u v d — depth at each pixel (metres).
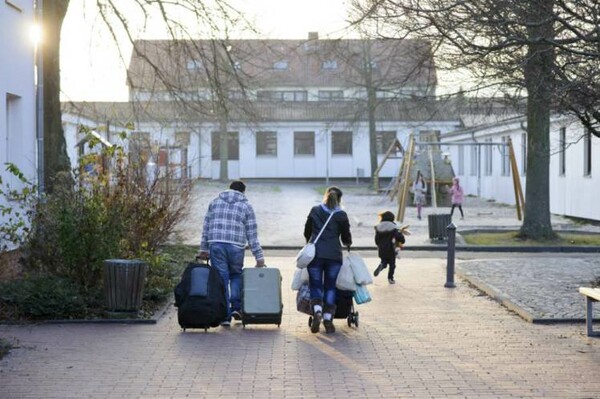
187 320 12.12
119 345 11.23
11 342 11.27
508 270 19.81
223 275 12.85
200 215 40.16
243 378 9.27
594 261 21.86
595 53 12.10
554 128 38.38
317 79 83.56
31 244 14.37
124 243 15.30
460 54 15.38
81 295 13.67
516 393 8.63
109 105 40.12
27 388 8.82
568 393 8.65
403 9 14.75
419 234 32.66
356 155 79.75
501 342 11.49
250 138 79.19
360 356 10.52
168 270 17.45
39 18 21.06
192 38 25.58
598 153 35.47
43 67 23.64
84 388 8.82
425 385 8.96
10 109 20.11
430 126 75.06
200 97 27.33
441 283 18.52
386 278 19.53
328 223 12.40
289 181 79.56
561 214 40.50
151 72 27.38
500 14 12.59
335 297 12.52
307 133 79.62
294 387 8.84
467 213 43.78
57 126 23.89
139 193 16.88
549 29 13.44
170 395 8.52
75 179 15.70
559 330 12.45
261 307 12.52
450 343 11.42
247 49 26.62
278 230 35.06
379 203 51.50
